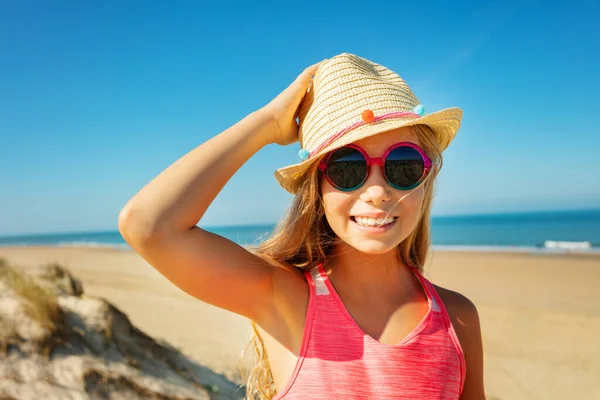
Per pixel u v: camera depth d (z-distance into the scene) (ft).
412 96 5.93
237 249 5.26
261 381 5.77
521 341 25.18
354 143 5.16
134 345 14.97
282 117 5.73
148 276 47.52
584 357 22.35
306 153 5.51
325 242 5.80
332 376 4.80
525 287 44.27
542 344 24.59
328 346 4.98
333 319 5.16
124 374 12.78
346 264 5.68
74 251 114.62
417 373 4.89
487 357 22.59
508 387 19.02
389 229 5.05
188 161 5.04
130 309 29.40
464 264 67.82
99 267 60.18
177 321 26.17
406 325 5.32
